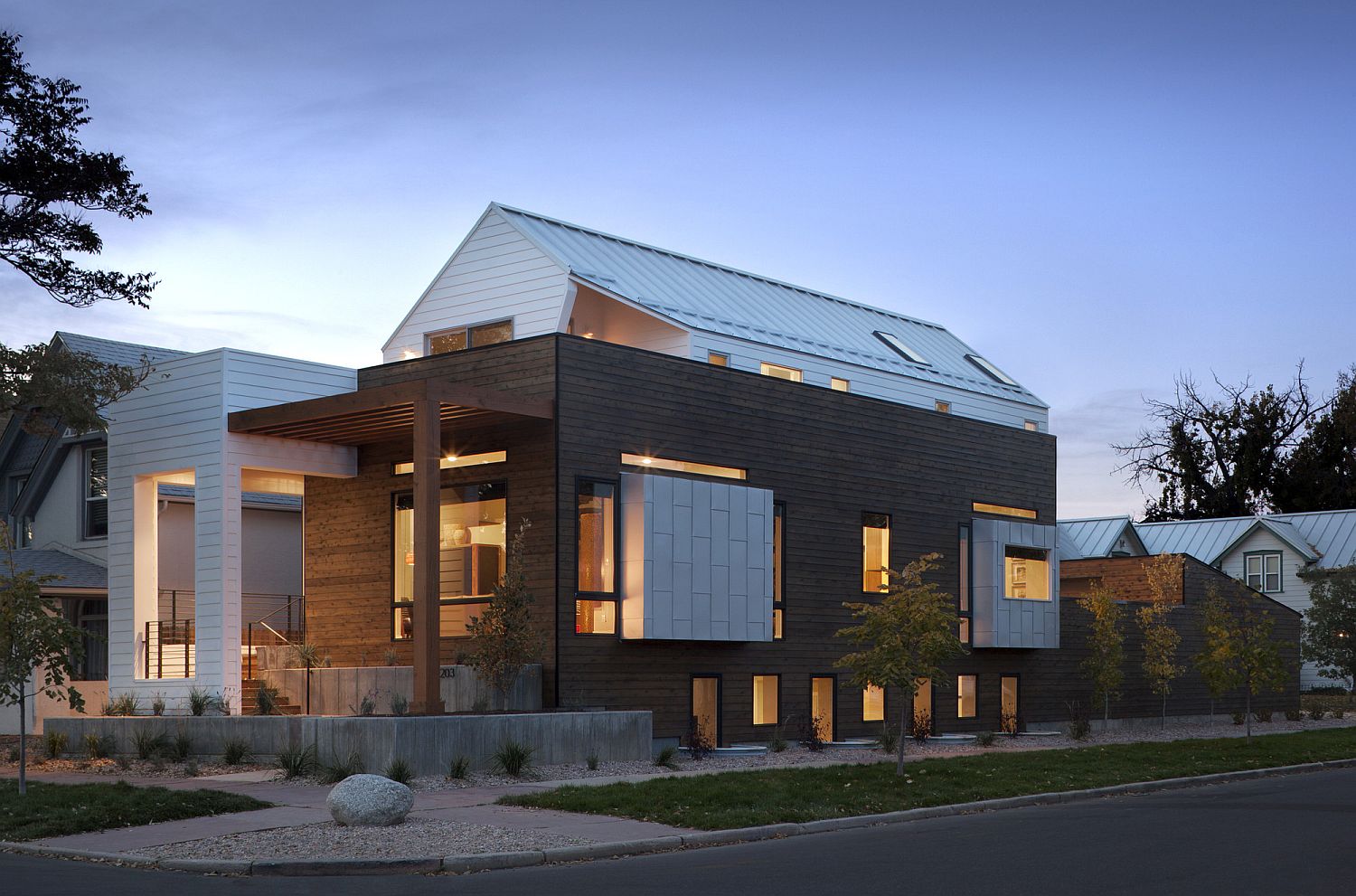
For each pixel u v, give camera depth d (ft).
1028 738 97.66
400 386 71.15
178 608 102.37
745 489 84.02
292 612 110.01
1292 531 184.44
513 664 70.90
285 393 83.76
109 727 74.64
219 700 77.25
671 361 83.20
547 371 77.30
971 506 104.06
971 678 102.78
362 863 40.63
